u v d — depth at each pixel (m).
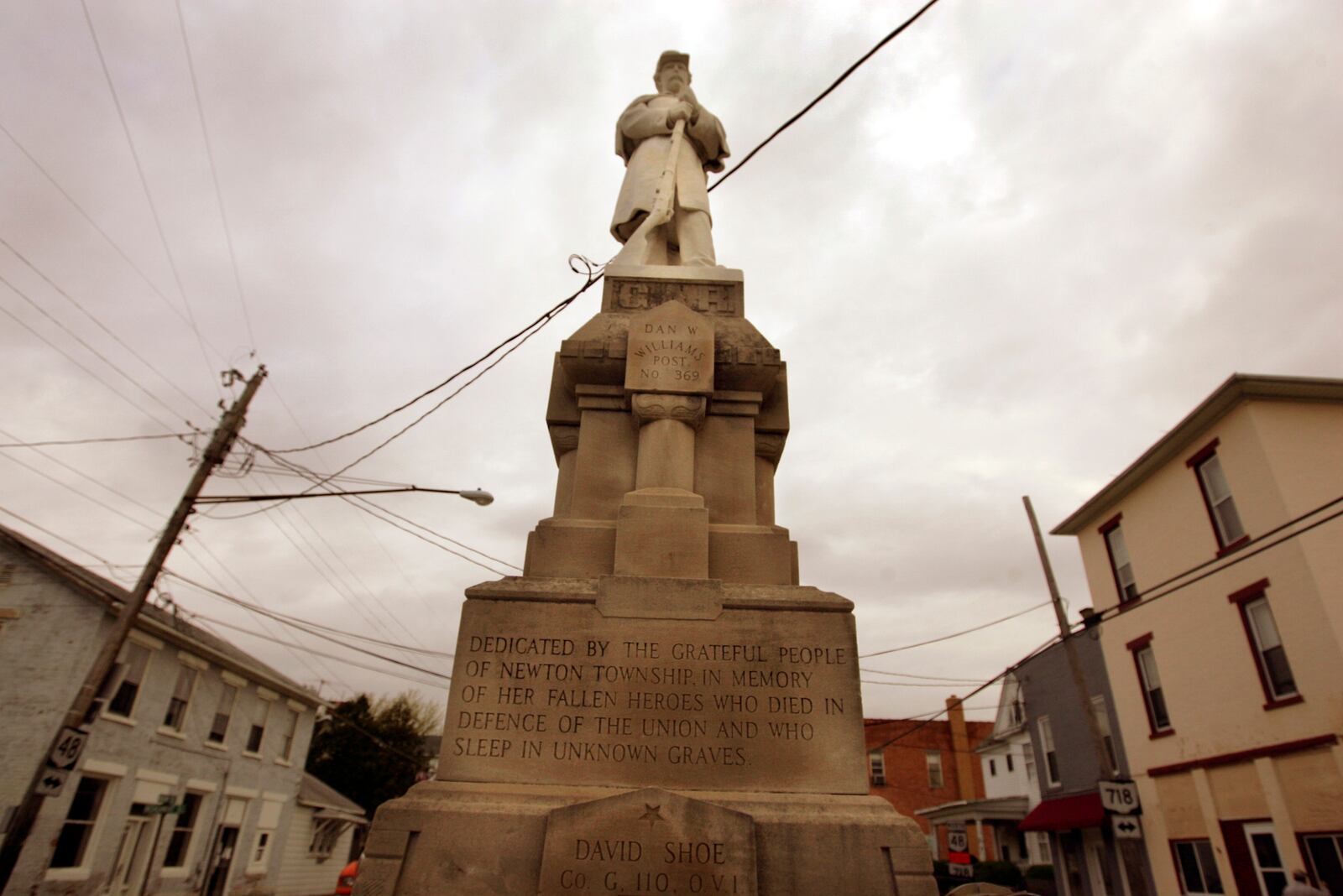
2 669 18.78
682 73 9.30
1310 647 14.44
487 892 4.04
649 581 5.08
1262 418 15.84
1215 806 16.52
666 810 4.16
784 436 6.52
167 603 15.41
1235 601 16.25
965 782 40.47
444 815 4.23
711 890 4.00
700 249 7.88
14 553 19.94
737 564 5.50
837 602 5.04
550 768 4.56
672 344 6.27
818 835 4.22
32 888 17.31
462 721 4.68
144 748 20.92
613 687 4.77
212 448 15.48
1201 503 17.34
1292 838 14.54
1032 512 19.59
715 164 9.24
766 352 6.45
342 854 34.19
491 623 4.94
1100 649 21.16
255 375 16.45
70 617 19.50
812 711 4.73
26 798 12.66
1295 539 14.89
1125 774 19.69
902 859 4.16
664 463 5.88
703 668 4.83
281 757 27.98
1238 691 16.06
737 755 4.61
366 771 44.50
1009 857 35.06
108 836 19.58
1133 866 19.05
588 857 4.05
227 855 24.78
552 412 6.50
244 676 25.53
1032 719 25.23
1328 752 13.98
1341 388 15.45
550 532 5.54
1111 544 20.86
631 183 8.44
